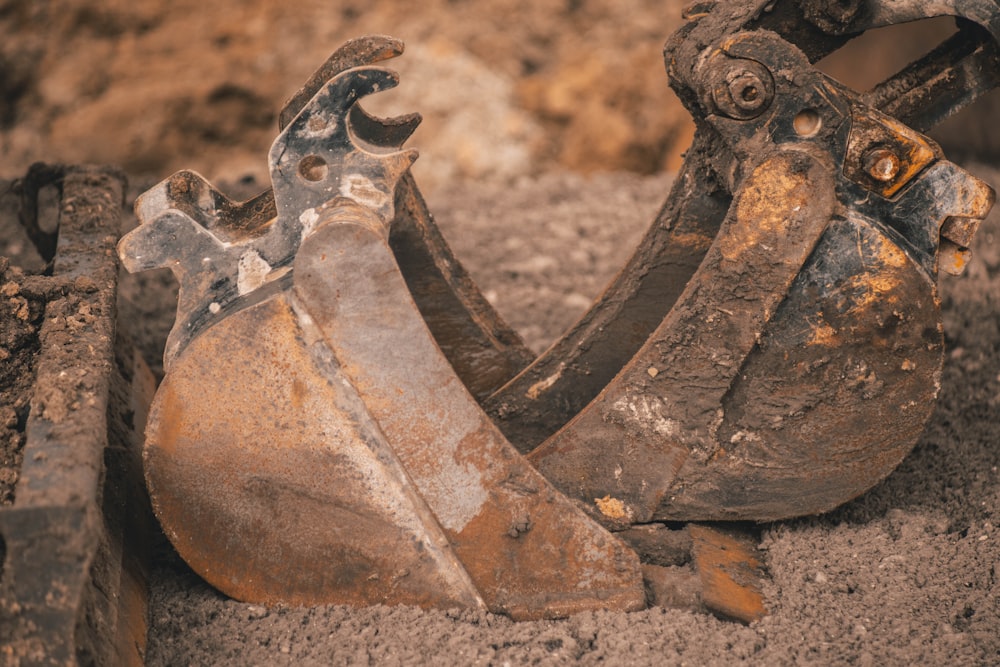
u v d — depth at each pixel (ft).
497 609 8.83
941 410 10.56
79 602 7.84
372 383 8.61
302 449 8.65
